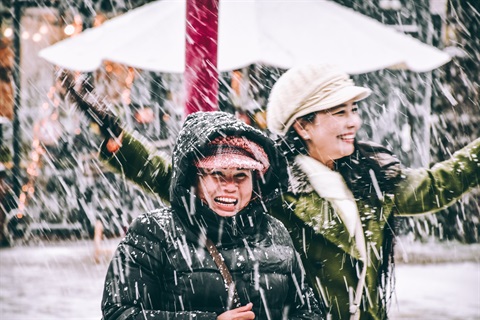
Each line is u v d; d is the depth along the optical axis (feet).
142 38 19.84
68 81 13.73
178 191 11.93
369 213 14.17
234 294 11.80
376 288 14.21
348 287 13.97
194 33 17.08
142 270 11.86
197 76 17.07
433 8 46.32
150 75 48.80
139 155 13.92
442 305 31.65
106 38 19.77
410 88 46.70
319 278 13.97
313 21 21.25
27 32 49.75
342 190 14.10
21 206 48.70
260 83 45.29
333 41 21.49
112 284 11.87
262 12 21.21
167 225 12.07
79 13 49.44
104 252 44.21
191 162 11.98
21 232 48.55
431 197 14.62
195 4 17.06
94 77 48.16
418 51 21.43
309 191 14.05
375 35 21.34
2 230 48.16
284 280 12.30
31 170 49.19
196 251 11.89
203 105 17.08
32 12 49.62
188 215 11.93
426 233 45.80
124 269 11.87
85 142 49.44
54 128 49.52
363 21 21.66
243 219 12.21
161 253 11.93
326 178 14.05
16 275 38.09
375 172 14.34
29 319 29.43
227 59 21.45
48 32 49.67
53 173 49.44
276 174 12.66
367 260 14.07
